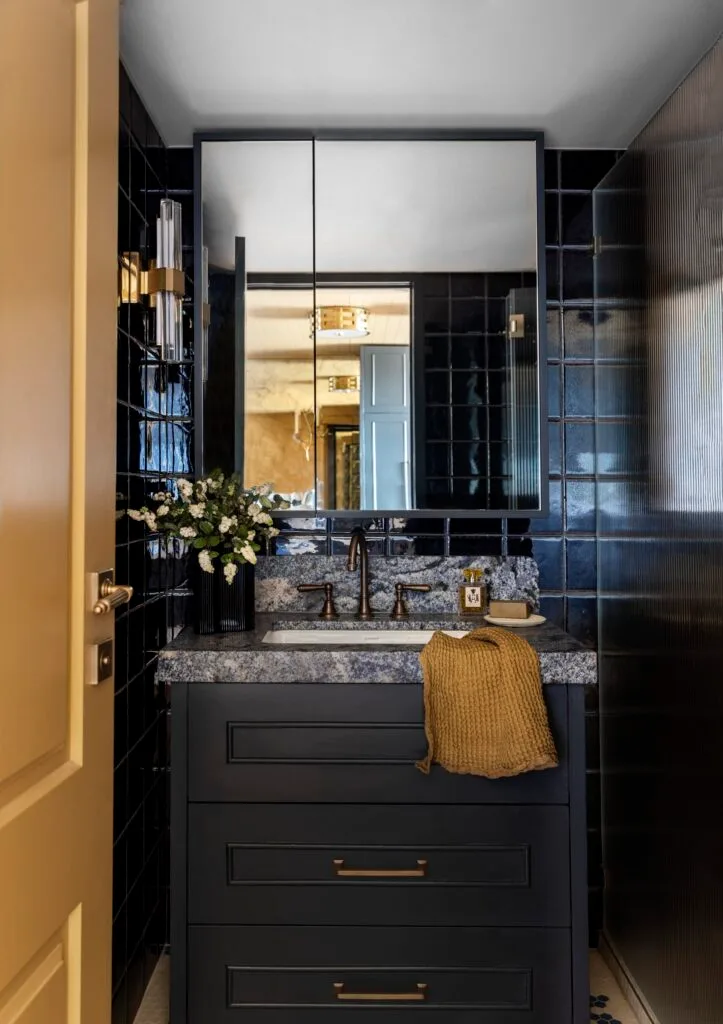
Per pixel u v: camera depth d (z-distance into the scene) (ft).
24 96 2.97
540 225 7.83
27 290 3.01
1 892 2.81
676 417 6.04
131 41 6.15
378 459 7.81
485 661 5.80
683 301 5.87
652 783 6.58
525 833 5.93
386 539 7.93
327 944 5.93
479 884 5.92
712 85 5.34
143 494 6.83
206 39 6.14
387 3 5.73
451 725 5.81
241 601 6.92
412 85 6.93
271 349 7.80
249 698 5.98
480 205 7.85
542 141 7.80
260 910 5.96
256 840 5.96
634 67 6.64
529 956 5.90
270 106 7.27
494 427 7.86
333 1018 5.91
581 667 5.89
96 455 3.70
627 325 7.14
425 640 7.20
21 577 2.97
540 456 7.86
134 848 6.70
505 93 7.06
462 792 5.94
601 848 7.98
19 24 2.93
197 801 5.97
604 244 7.77
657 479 6.45
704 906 5.56
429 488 7.82
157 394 7.30
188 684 6.00
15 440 2.91
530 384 7.86
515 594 7.88
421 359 7.85
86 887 3.61
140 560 6.79
